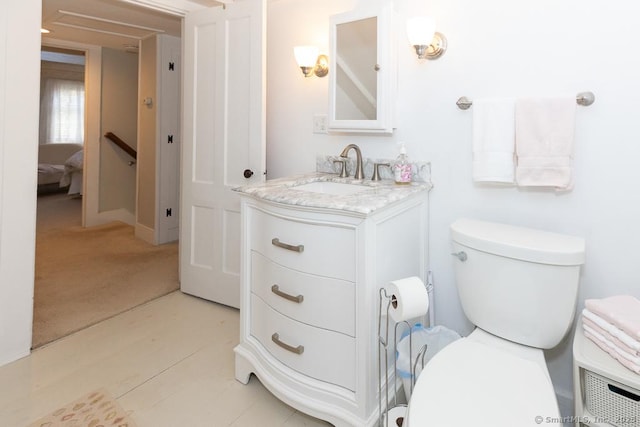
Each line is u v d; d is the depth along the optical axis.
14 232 1.88
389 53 1.83
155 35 3.75
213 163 2.55
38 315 2.39
